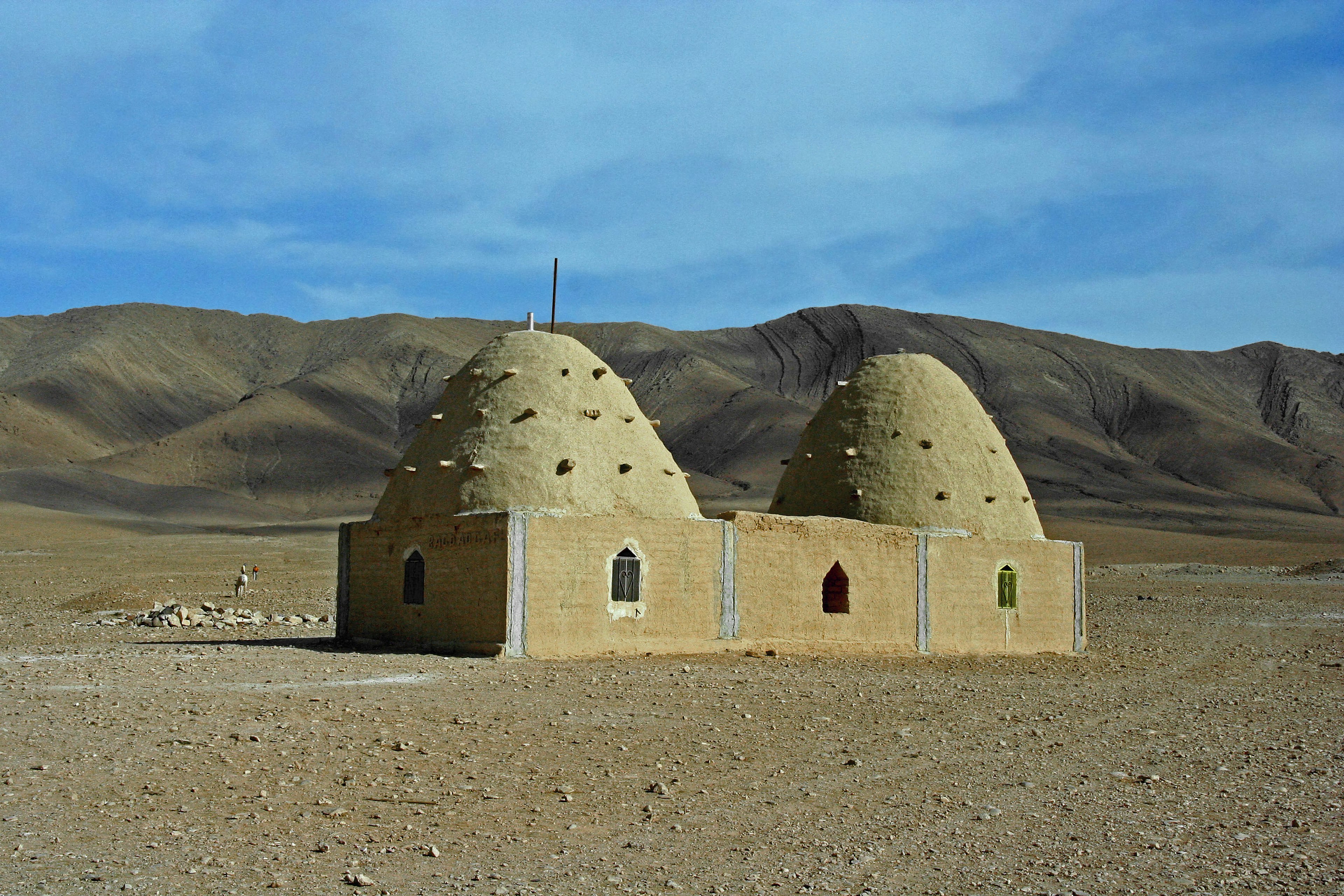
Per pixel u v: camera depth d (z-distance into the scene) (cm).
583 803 1050
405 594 2117
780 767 1200
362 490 14375
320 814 991
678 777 1145
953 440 2584
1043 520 11362
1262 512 13550
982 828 1011
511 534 1903
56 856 871
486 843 932
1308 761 1307
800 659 2117
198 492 12838
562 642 1944
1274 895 848
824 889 849
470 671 1720
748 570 2198
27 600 3766
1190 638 3038
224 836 929
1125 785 1179
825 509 2539
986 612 2528
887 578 2392
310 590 4219
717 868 889
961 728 1439
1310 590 5144
